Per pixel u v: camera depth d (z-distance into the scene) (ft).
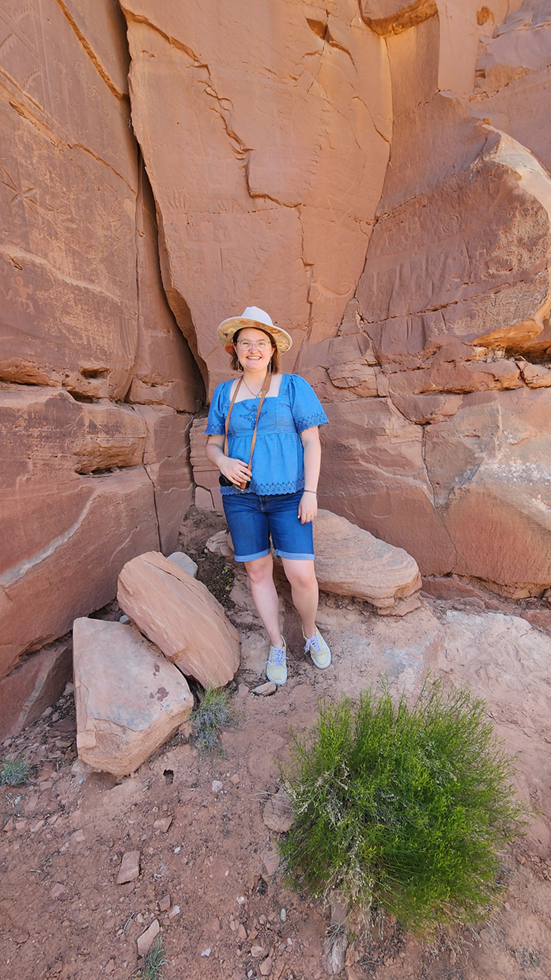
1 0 6.61
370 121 11.95
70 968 4.45
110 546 9.16
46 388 7.76
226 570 10.66
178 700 6.70
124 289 10.26
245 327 7.40
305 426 7.38
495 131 10.53
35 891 5.03
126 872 5.18
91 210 8.96
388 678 7.94
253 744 6.76
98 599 8.82
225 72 10.34
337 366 11.99
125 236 10.27
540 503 9.39
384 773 5.23
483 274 10.16
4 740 6.83
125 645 7.34
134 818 5.80
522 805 5.67
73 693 7.82
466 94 11.72
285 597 9.68
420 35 11.46
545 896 5.04
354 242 12.46
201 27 10.00
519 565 9.65
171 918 4.86
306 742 6.68
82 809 5.90
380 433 11.30
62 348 8.14
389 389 11.47
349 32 11.28
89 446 8.71
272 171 10.93
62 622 7.87
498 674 8.27
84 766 6.46
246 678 8.14
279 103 10.79
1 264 6.67
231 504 7.60
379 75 11.91
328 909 4.96
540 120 10.83
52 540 7.66
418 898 4.55
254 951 4.66
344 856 4.88
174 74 10.14
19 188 7.04
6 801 5.98
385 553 9.87
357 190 12.12
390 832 4.98
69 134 8.23
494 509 9.77
